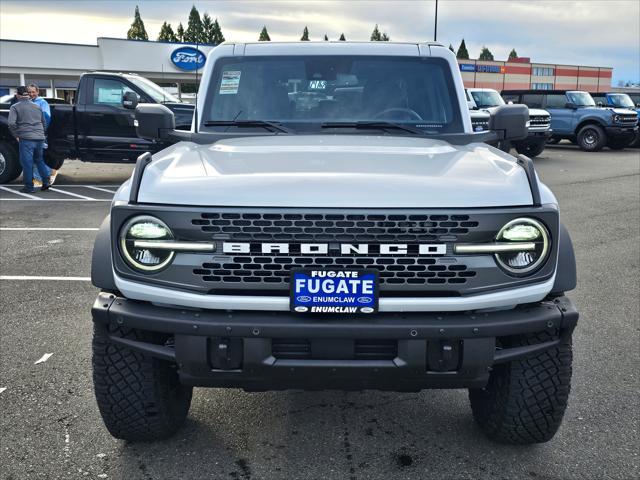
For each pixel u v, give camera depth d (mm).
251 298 2500
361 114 3834
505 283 2523
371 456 3016
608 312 5160
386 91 3895
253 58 4000
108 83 11688
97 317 2629
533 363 2781
